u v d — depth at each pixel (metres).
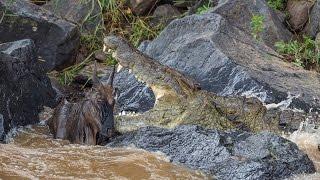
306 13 25.81
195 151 14.20
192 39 20.59
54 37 22.62
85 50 24.83
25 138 15.47
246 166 13.39
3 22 22.34
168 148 14.51
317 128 16.94
